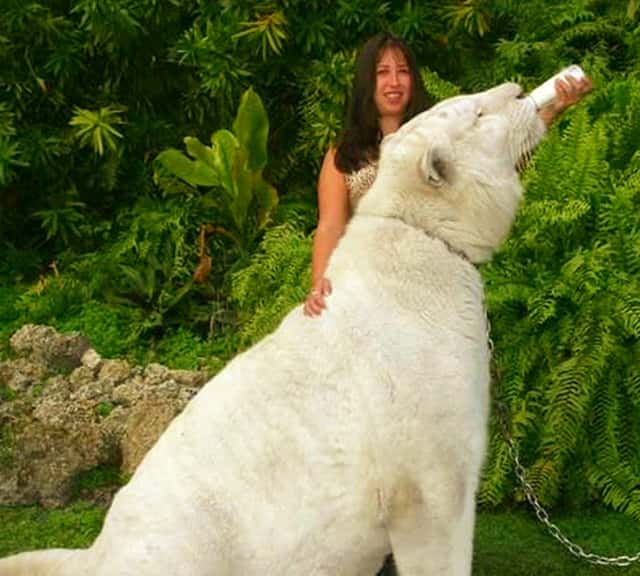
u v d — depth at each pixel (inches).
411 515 142.9
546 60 326.3
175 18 342.0
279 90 354.3
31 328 293.1
